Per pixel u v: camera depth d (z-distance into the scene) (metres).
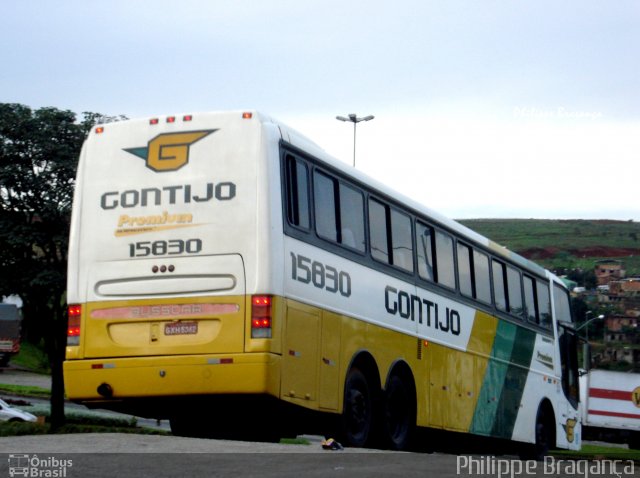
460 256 17.80
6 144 25.28
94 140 12.62
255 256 11.61
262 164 11.86
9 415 30.58
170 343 11.75
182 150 12.19
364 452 11.55
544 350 22.28
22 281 25.41
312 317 12.27
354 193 13.92
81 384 12.03
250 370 11.34
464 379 17.53
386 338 14.41
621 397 47.28
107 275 12.17
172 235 11.98
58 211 25.14
